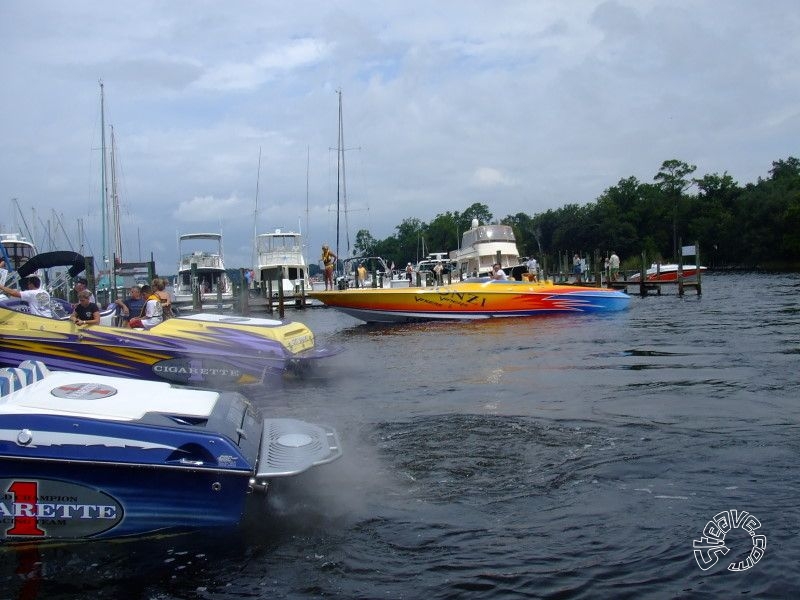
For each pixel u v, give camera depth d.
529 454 6.27
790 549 4.18
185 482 4.35
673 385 9.45
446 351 14.40
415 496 5.21
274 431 5.34
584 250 105.12
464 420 7.67
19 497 4.21
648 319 20.41
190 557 4.19
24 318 9.50
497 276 26.09
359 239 124.38
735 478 5.43
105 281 35.34
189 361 9.96
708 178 103.00
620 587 3.82
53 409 4.39
